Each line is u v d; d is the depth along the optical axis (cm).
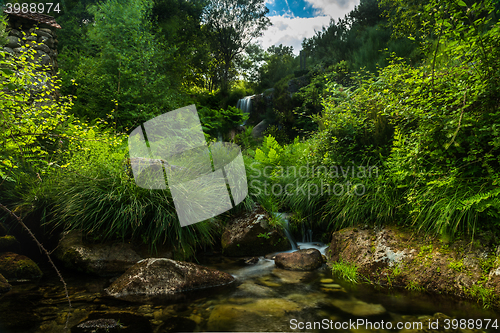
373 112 415
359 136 418
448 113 305
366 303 240
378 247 319
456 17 257
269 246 412
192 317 216
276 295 260
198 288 278
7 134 257
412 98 320
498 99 275
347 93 462
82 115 729
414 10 836
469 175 293
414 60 848
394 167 340
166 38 1605
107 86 836
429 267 273
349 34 1647
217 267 350
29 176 374
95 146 360
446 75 321
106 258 319
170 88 1128
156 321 209
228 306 236
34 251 362
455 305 230
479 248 262
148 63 937
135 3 984
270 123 1625
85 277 302
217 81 3175
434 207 295
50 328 194
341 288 276
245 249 406
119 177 352
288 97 1602
